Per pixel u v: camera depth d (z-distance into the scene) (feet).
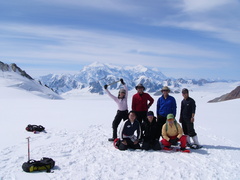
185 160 23.84
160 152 26.35
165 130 27.43
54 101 107.34
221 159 24.16
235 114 61.41
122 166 22.02
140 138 28.07
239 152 26.50
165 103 28.58
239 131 38.06
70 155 25.08
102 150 26.91
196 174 20.40
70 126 40.93
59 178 19.11
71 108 73.72
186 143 28.30
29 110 66.03
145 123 27.61
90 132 36.32
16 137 32.50
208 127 41.78
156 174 20.39
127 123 27.09
